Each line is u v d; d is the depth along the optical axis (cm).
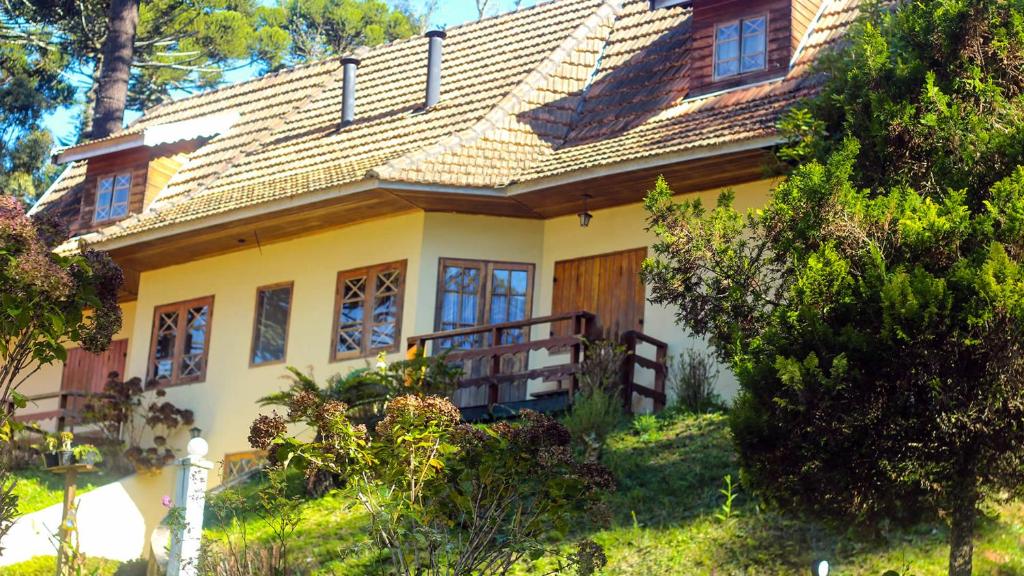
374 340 2011
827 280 1074
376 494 1059
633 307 1864
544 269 1977
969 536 1029
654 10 2117
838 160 1149
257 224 2070
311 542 1406
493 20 2434
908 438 1012
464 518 1071
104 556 1772
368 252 2052
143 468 1927
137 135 2383
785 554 1198
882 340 1016
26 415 2188
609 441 1566
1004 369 981
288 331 2109
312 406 1062
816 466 1034
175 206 2242
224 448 2127
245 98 2630
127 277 2362
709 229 1236
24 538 1614
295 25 4138
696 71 1953
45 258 1074
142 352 2273
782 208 1175
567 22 2297
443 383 1694
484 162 1934
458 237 1997
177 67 3684
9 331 1076
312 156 2214
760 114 1744
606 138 1938
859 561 1160
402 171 1880
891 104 1226
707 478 1387
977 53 1241
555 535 1308
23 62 3625
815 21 1931
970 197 1162
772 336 1082
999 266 991
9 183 3575
